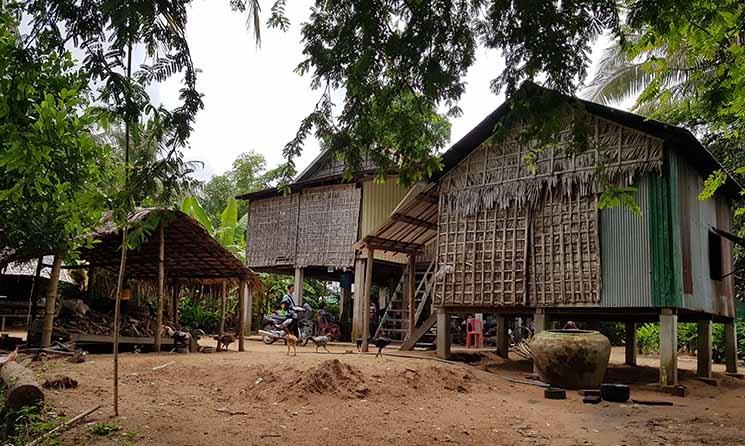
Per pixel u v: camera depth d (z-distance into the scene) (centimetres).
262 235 1844
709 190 923
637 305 931
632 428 634
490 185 1096
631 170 945
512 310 1075
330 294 2520
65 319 1052
